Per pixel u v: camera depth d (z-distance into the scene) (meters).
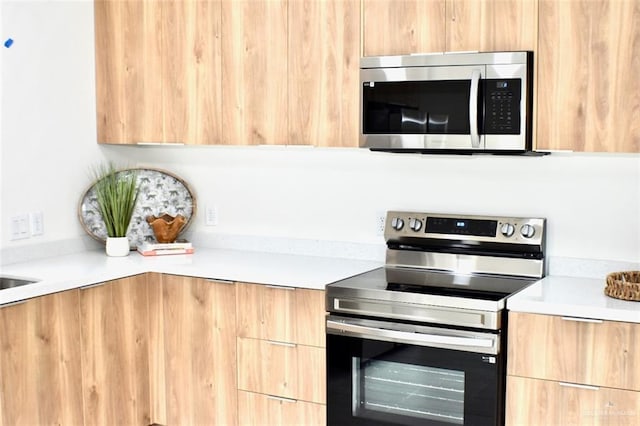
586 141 3.20
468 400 3.13
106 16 4.23
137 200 4.35
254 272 3.61
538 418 3.04
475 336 3.08
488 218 3.65
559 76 3.22
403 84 3.48
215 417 3.77
